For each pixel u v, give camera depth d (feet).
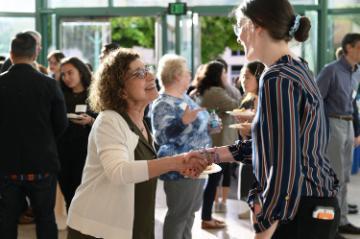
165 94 12.75
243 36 6.97
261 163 6.58
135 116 8.45
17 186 12.99
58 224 17.22
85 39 30.42
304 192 6.61
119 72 8.18
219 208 20.47
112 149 7.77
